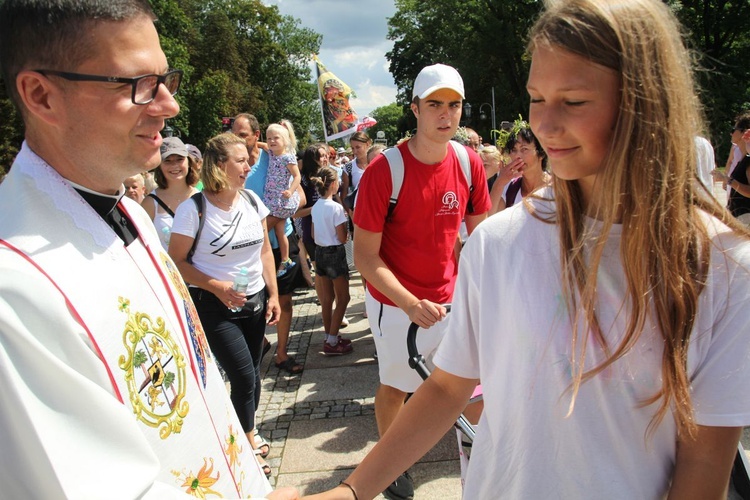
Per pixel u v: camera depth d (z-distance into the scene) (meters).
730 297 0.91
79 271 1.01
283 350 4.40
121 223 1.23
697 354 0.93
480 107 30.14
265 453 3.18
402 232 2.63
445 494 2.73
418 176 2.56
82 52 1.01
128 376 1.05
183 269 2.81
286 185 4.68
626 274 0.95
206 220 2.83
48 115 1.04
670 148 0.89
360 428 3.45
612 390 0.99
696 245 0.92
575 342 1.00
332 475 3.00
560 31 0.89
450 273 2.75
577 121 0.90
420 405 1.28
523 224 1.09
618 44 0.86
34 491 0.88
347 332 5.21
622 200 0.92
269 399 3.92
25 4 1.00
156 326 1.17
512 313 1.07
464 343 1.20
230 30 44.25
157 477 1.06
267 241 3.27
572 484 1.03
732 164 6.08
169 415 1.13
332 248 4.48
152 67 1.09
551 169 0.98
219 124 40.12
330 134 9.38
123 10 1.04
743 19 24.95
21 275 0.92
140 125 1.10
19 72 1.03
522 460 1.07
